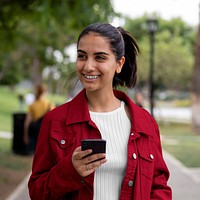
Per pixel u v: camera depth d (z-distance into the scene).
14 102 41.38
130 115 2.79
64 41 23.30
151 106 17.14
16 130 12.41
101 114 2.73
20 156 12.18
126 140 2.70
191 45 54.78
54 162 2.64
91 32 2.63
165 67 30.25
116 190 2.61
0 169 10.02
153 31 18.25
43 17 10.66
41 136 2.68
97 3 10.05
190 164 11.73
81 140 2.47
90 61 2.61
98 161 2.35
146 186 2.66
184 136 20.14
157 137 2.84
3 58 23.56
